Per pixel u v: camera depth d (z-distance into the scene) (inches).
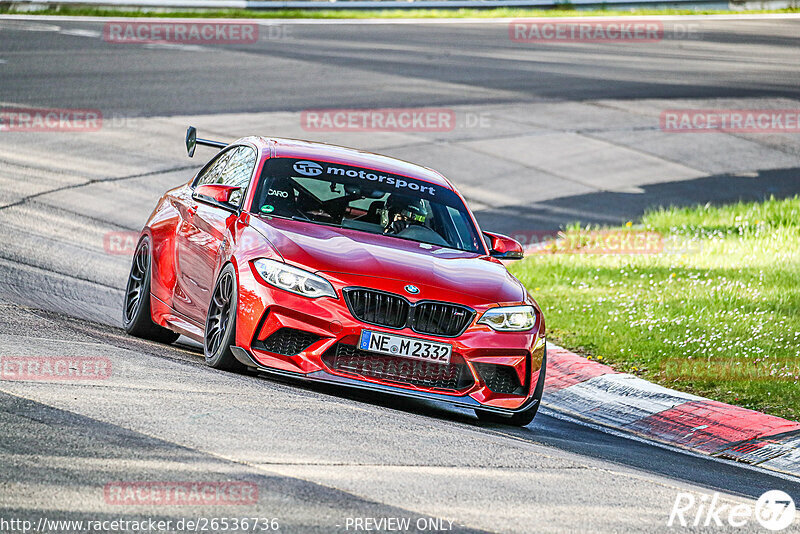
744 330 1454.2
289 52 4042.8
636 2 5935.0
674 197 2659.9
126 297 1269.7
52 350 964.0
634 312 1582.2
